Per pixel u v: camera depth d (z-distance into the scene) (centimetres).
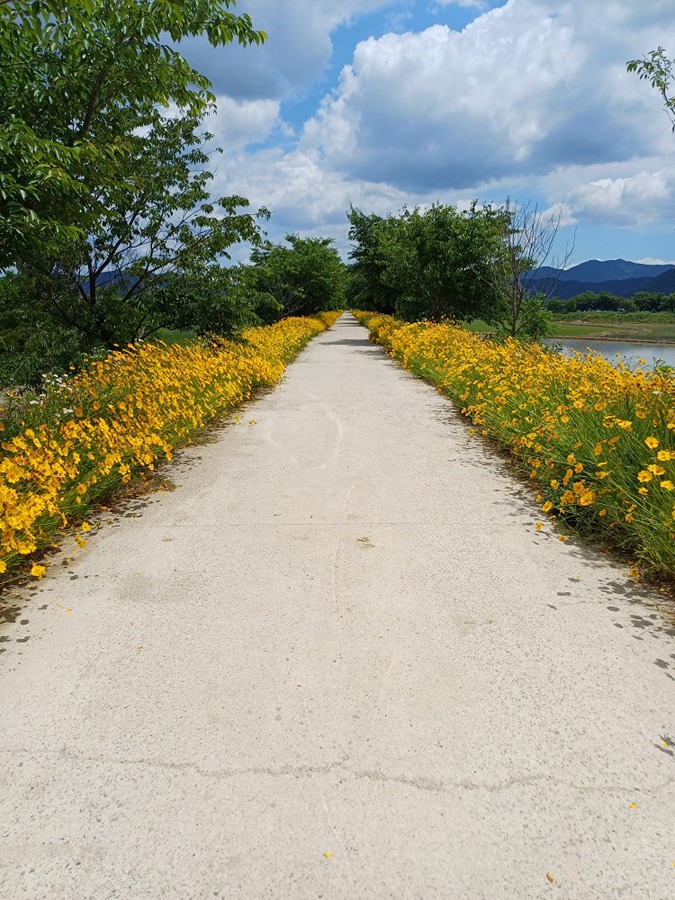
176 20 537
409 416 752
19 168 449
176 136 1159
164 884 144
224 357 936
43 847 154
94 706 208
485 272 1828
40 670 229
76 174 545
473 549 338
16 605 280
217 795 170
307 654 238
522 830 157
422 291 2056
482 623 259
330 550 339
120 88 662
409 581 299
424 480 473
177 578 306
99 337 1148
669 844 153
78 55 617
